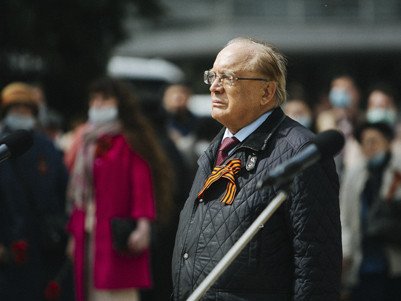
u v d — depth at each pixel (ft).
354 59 140.15
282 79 21.22
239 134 21.02
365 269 33.99
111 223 33.12
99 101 33.94
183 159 39.83
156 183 34.42
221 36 137.39
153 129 36.91
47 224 33.76
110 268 32.99
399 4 139.23
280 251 20.06
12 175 32.96
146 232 33.45
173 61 142.00
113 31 74.43
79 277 33.58
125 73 76.07
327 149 18.84
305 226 19.75
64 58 72.79
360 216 35.06
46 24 70.28
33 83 68.69
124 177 33.47
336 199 20.27
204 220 20.63
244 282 19.98
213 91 21.07
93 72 74.02
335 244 19.99
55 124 49.96
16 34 68.90
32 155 33.88
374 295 34.04
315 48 137.69
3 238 32.68
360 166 35.42
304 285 19.69
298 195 19.80
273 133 20.72
